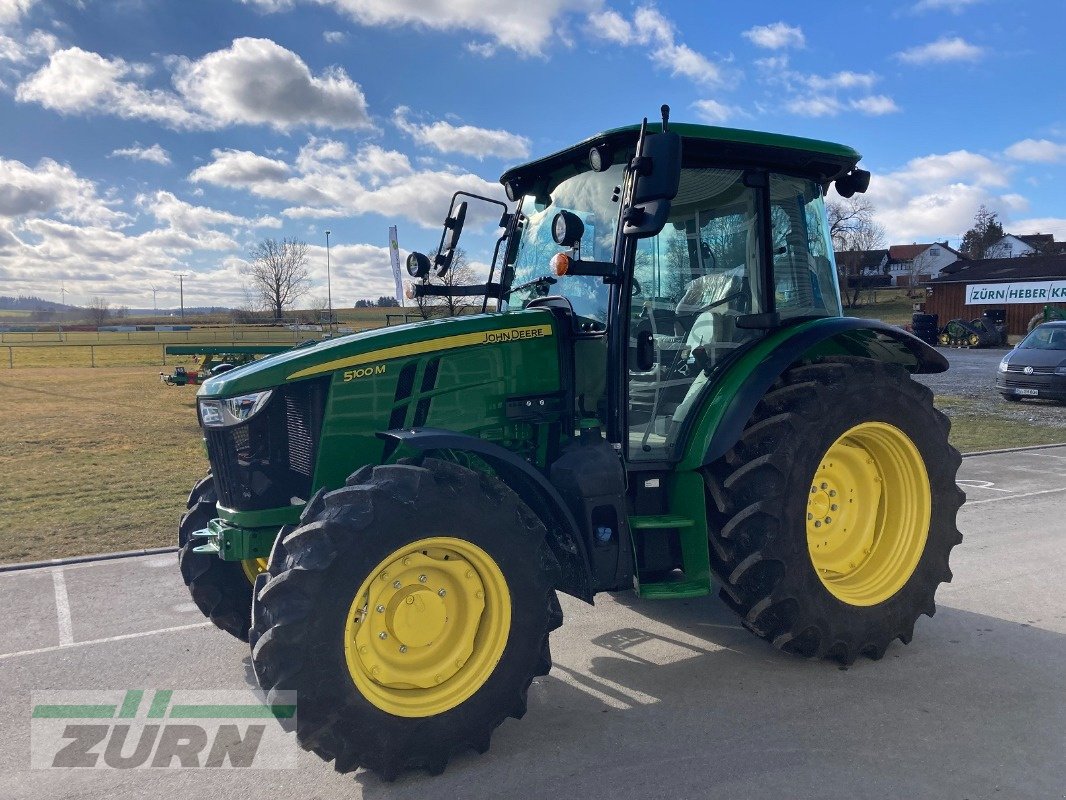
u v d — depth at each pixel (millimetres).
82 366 26188
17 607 4898
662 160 3193
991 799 2791
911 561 4070
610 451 3572
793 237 4262
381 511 2895
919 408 4121
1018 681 3730
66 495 7980
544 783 2938
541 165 4227
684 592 3598
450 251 4488
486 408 3607
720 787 2883
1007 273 38750
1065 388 14594
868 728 3301
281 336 35438
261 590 2990
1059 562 5578
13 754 3209
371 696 2916
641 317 3846
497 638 3133
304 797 2895
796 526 3684
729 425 3680
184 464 9719
